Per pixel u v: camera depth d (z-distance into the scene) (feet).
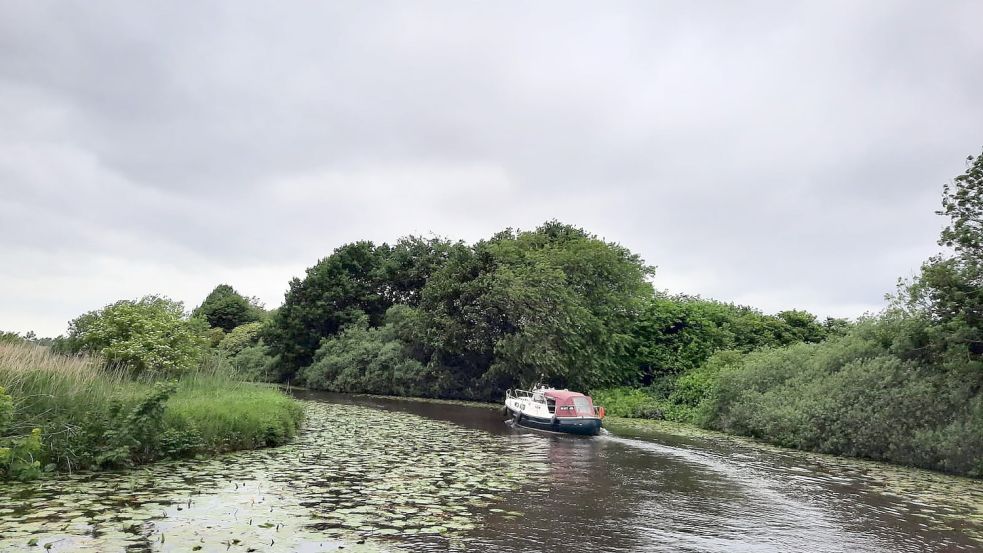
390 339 148.56
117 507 30.17
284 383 168.45
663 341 127.95
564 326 111.14
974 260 57.52
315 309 163.73
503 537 28.63
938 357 62.08
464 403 120.06
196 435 44.73
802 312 130.00
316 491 36.06
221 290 264.11
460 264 129.59
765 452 63.87
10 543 24.13
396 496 35.76
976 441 51.88
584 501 37.27
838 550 29.30
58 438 37.91
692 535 30.73
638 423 93.09
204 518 28.96
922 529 33.73
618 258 132.05
